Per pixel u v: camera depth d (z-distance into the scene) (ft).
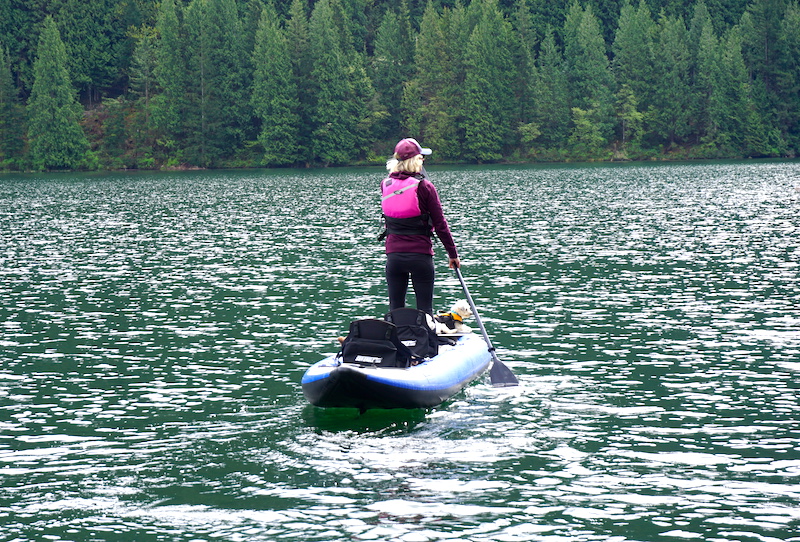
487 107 366.84
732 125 379.35
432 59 373.81
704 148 380.17
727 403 29.60
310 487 22.41
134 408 30.17
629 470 23.38
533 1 438.81
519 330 42.52
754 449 24.90
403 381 27.96
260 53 363.35
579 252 73.87
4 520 20.67
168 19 358.23
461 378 31.76
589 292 53.67
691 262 66.49
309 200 157.99
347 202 151.02
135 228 105.29
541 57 391.45
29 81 379.35
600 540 19.17
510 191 172.24
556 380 32.99
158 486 22.68
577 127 370.94
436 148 364.38
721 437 26.04
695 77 387.55
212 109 358.23
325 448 25.48
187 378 34.35
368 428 27.45
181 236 94.73
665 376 33.35
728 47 384.27
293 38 366.43
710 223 98.17
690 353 37.09
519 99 375.45
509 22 387.55
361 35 429.79
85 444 26.27
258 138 362.53
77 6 376.89
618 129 382.63
